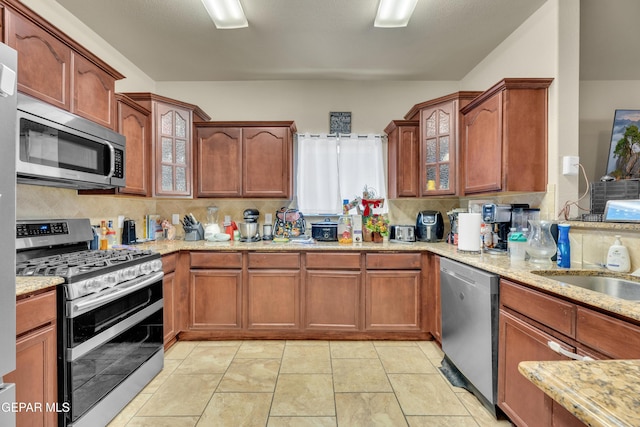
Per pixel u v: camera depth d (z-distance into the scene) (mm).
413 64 2871
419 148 2789
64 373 1314
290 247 2508
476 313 1716
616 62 2336
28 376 1175
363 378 1955
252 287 2518
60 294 1312
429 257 2498
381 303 2502
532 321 1354
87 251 1987
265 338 2543
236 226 3055
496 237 2225
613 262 1519
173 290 2375
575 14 1935
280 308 2518
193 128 2807
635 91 2377
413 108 2828
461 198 3131
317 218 3195
